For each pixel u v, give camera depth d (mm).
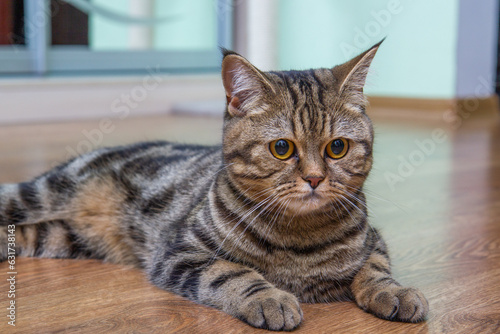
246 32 1936
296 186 615
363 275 642
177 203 719
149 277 688
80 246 770
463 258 744
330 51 2217
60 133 1560
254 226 632
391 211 924
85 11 1913
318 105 625
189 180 730
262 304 580
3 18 1762
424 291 656
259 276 620
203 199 679
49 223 766
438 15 1974
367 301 615
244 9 1935
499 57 2158
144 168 778
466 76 2039
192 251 653
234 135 642
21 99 1756
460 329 583
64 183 787
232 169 644
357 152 635
